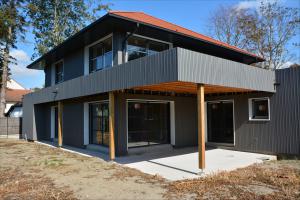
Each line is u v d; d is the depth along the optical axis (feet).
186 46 39.91
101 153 34.99
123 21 29.78
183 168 24.79
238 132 35.83
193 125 40.27
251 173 22.52
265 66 81.46
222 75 23.93
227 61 24.76
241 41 85.87
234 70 25.67
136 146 34.12
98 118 38.81
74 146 42.83
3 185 19.84
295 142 30.12
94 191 18.12
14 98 117.29
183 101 39.01
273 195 16.69
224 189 18.04
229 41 89.25
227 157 30.63
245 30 83.92
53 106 52.08
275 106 32.17
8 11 72.90
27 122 57.93
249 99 34.73
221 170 23.75
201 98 21.94
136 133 34.30
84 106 40.27
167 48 38.14
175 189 18.25
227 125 38.60
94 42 38.86
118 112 31.73
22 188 18.97
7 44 77.71
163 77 21.03
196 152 34.27
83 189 18.62
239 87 26.17
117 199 16.46
